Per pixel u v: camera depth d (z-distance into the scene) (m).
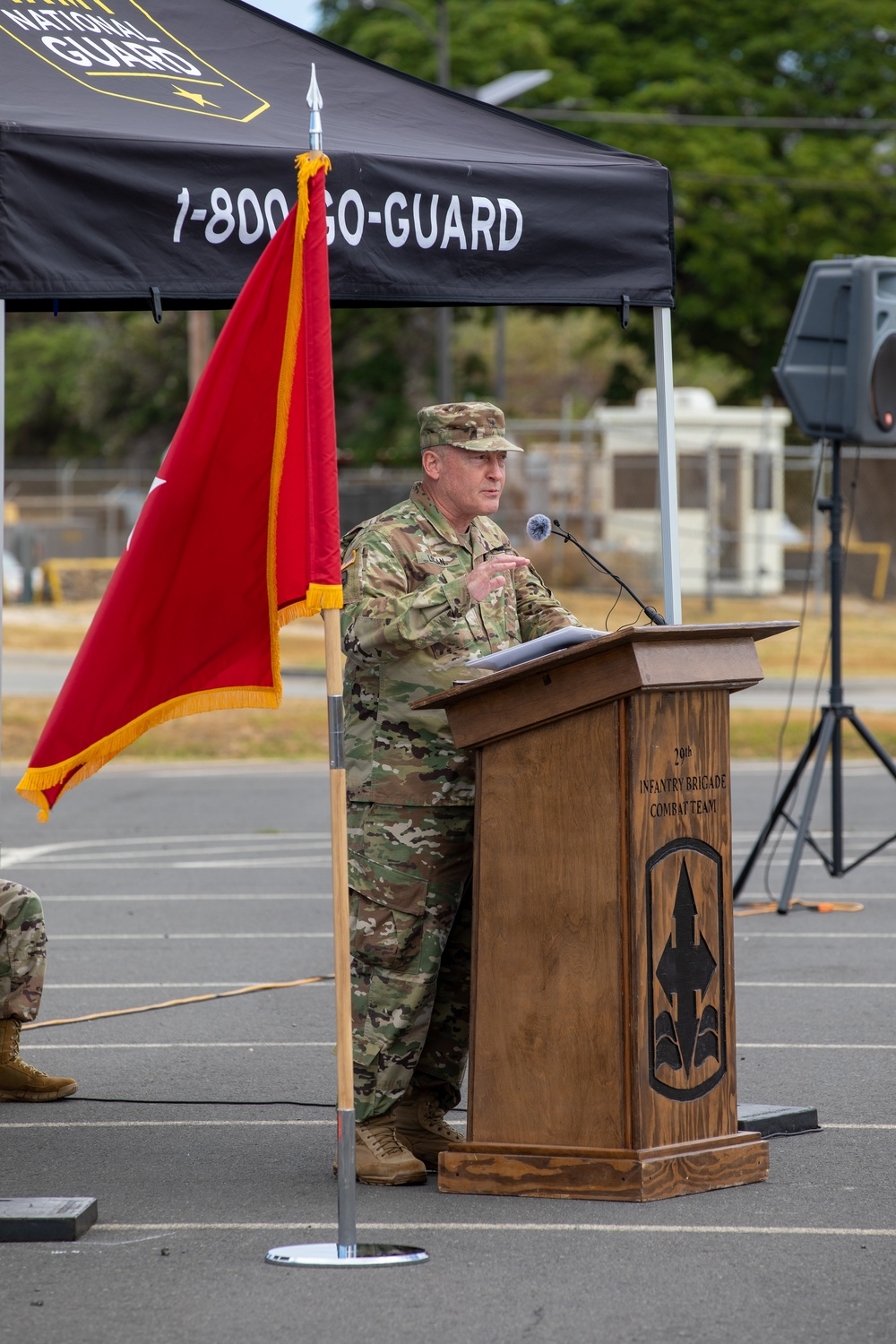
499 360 82.81
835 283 20.45
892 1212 10.14
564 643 10.01
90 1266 9.38
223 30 13.39
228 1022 15.63
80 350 112.12
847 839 27.05
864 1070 13.77
